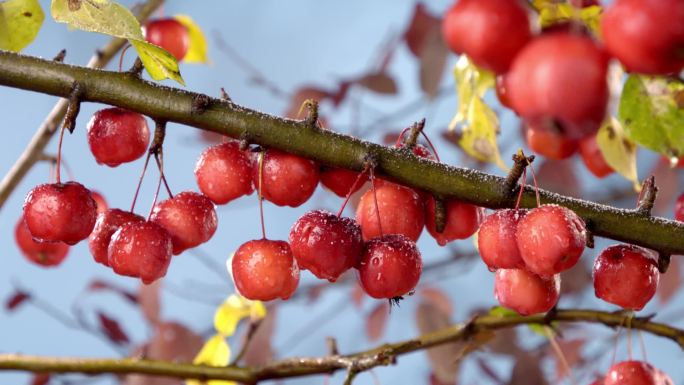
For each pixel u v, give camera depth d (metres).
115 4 0.53
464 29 0.46
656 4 0.44
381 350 0.62
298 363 0.63
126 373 0.64
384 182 0.55
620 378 0.57
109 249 0.54
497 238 0.53
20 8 0.56
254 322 0.66
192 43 0.69
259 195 0.54
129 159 0.55
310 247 0.53
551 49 0.44
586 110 0.44
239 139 0.54
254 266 0.54
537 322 0.62
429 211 0.55
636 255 0.54
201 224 0.55
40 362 0.63
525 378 0.73
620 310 0.61
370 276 0.53
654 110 0.51
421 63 0.76
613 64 0.45
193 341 0.74
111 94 0.53
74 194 0.54
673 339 0.60
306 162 0.54
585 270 0.79
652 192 0.54
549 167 0.80
